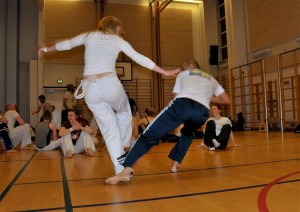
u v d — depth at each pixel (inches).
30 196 68.7
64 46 89.3
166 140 239.5
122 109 89.6
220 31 486.9
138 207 57.6
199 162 118.3
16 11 405.4
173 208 56.3
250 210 53.7
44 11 420.2
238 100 405.7
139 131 233.3
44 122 195.8
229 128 162.9
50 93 413.7
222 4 480.4
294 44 324.8
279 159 118.4
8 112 203.0
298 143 185.8
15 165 124.4
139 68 446.6
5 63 394.6
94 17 435.8
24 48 417.4
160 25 466.9
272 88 359.6
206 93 88.7
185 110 83.1
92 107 83.7
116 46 83.1
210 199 62.0
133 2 454.0
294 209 53.5
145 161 127.6
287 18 333.4
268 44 364.5
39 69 401.1
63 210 57.0
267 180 78.9
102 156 153.3
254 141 211.0
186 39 477.4
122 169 83.5
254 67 388.8
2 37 392.8
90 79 80.0
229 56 415.2
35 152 182.1
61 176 95.6
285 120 339.0
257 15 383.2
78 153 166.2
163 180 84.3
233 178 83.3
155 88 447.5
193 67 97.7
